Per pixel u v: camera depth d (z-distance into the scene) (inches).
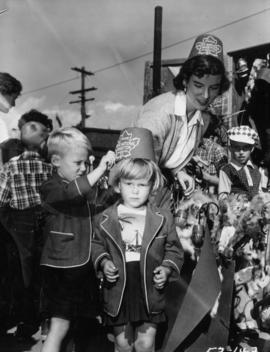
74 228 112.0
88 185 110.7
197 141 134.6
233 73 147.0
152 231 110.5
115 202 117.2
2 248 142.8
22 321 144.0
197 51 129.8
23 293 143.1
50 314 112.7
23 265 135.1
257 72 144.4
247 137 134.4
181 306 113.1
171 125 130.6
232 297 123.0
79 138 116.2
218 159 138.2
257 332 126.6
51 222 113.6
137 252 110.7
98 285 115.3
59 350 112.7
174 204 128.5
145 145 117.1
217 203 128.3
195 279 113.8
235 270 127.2
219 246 124.3
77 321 118.6
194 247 124.1
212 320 115.9
